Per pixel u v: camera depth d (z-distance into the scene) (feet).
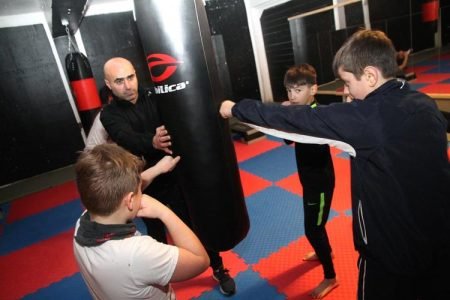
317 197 5.17
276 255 7.25
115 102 5.87
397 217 2.93
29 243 10.14
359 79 2.98
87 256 2.71
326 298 5.77
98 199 2.59
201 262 3.00
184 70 3.80
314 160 5.02
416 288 3.37
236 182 4.49
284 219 8.63
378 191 2.93
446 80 14.44
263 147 14.66
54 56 15.11
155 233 6.24
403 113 2.75
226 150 4.25
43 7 12.73
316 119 2.93
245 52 18.69
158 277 2.68
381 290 3.30
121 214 2.75
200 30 3.79
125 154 2.88
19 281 8.22
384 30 16.60
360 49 2.90
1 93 14.33
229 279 6.36
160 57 3.80
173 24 3.67
